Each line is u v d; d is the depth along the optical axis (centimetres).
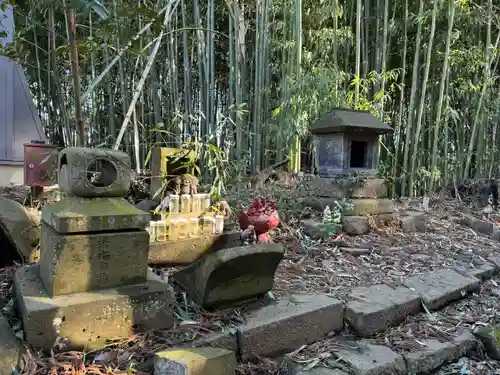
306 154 600
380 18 539
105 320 154
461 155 571
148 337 162
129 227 165
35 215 238
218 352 147
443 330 216
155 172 304
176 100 545
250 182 433
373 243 318
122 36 210
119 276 164
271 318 183
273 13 540
